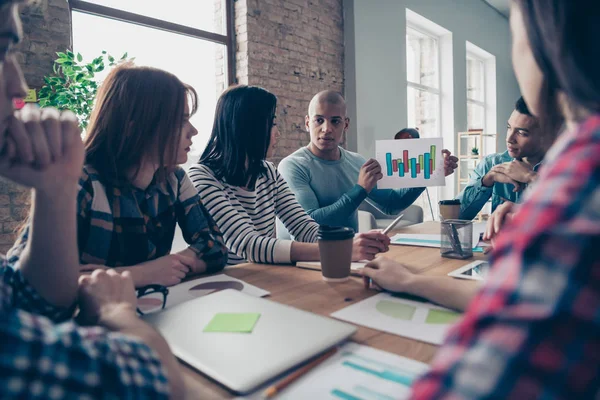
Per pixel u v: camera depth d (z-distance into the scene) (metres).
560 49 0.25
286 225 1.58
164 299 0.75
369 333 0.61
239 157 1.43
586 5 0.24
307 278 0.94
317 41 4.11
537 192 0.23
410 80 5.70
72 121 0.57
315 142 2.13
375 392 0.43
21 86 0.40
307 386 0.45
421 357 0.52
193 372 0.50
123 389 0.31
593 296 0.19
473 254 1.14
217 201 1.34
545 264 0.20
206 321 0.62
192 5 3.34
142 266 0.93
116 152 1.02
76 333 0.31
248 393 0.45
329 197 2.10
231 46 3.61
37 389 0.27
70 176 0.58
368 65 4.45
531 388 0.18
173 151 1.05
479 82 7.34
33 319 0.29
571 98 0.27
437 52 5.99
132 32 3.00
